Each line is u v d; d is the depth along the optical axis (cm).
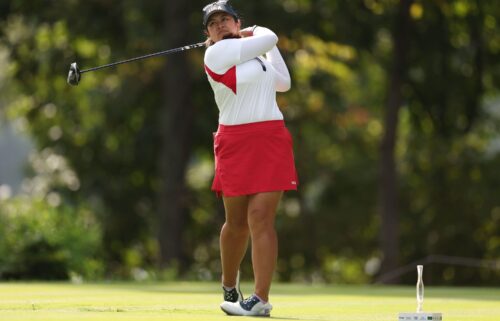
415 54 6906
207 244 9062
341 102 7825
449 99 7256
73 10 7131
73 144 8575
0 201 5066
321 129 8581
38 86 8150
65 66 7575
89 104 8231
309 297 2952
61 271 4806
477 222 7831
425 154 7769
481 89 7175
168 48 7006
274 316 2038
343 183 8788
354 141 8794
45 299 2544
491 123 7938
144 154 8062
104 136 8350
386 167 6531
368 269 8988
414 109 7444
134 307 2239
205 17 2086
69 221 4988
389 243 6475
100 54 7769
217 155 2078
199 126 7494
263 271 2023
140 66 7744
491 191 7694
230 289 2164
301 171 8744
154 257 8812
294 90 7644
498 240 7931
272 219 2044
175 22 6975
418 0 6662
